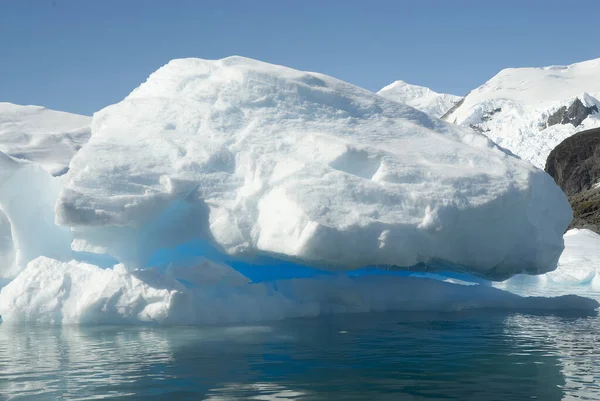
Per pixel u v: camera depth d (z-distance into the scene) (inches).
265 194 324.8
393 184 328.2
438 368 209.6
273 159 338.6
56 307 314.2
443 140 394.6
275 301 337.7
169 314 303.1
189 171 332.2
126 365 213.8
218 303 317.1
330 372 203.0
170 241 327.6
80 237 311.6
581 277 702.5
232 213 319.9
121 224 299.1
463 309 384.8
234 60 430.3
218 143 350.9
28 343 257.6
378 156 343.3
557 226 389.7
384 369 207.5
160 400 169.2
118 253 324.8
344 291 366.9
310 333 282.2
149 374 200.1
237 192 330.3
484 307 395.5
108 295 309.6
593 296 541.0
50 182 350.6
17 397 173.2
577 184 2193.7
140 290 309.4
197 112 374.6
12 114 514.6
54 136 478.9
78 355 231.6
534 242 363.9
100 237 314.7
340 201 313.1
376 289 382.3
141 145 350.3
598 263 767.7
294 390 179.5
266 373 201.3
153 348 244.5
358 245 304.7
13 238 338.3
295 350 240.8
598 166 2175.2
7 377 197.0
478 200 334.0
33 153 442.3
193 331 285.4
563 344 257.4
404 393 176.2
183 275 322.0
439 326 307.9
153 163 334.0
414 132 398.6
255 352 236.7
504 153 405.1
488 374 201.0
